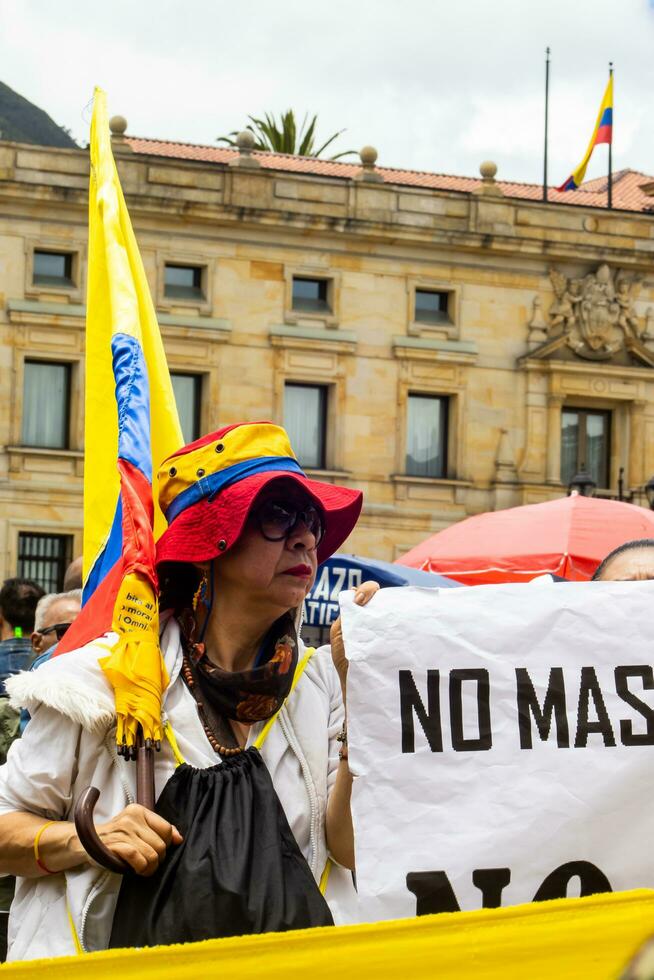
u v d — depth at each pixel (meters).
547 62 72.81
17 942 5.36
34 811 5.40
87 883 5.25
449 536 19.44
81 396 64.31
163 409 7.22
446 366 69.12
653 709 5.67
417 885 5.45
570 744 5.62
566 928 4.60
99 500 6.97
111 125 65.38
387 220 68.00
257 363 66.69
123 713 5.34
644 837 5.58
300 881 5.30
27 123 120.12
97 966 4.46
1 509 63.28
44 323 63.75
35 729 5.45
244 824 5.29
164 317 65.38
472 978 4.56
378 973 4.53
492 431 69.62
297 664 5.81
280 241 67.06
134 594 5.53
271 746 5.61
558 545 17.77
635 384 70.94
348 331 67.88
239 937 4.51
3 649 13.19
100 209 7.43
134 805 5.18
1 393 63.44
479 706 5.63
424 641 5.64
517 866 5.49
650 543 7.11
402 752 5.57
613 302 70.75
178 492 5.75
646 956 3.12
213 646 5.70
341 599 5.71
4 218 63.31
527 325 70.06
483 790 5.56
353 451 68.00
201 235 66.00
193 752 5.43
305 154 95.62
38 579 64.00
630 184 82.38
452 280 69.25
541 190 78.56
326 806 5.69
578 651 5.70
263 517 5.63
